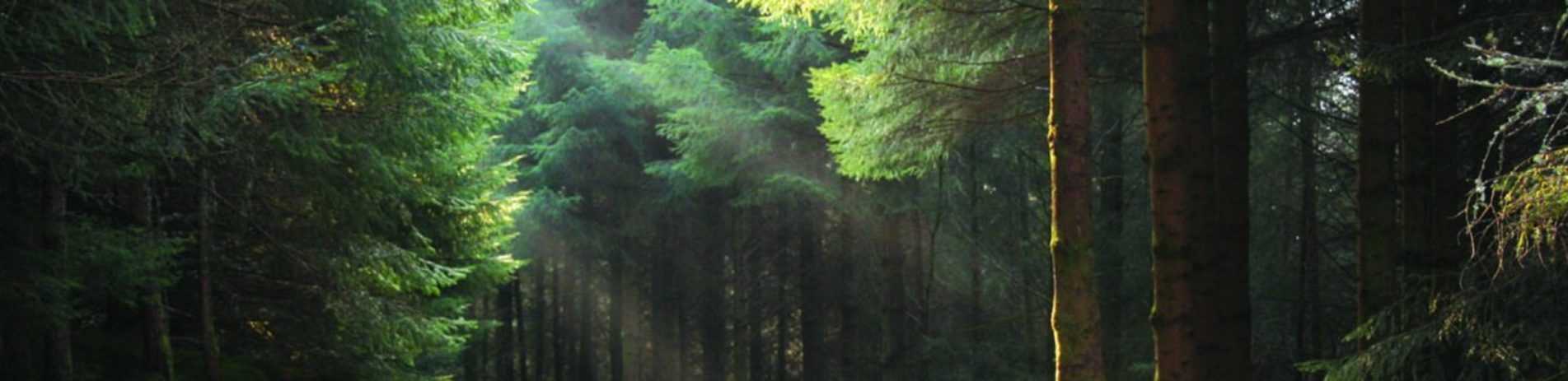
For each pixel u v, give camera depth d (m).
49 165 7.25
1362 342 8.06
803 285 24.64
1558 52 6.86
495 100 12.60
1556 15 6.56
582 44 24.88
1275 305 15.65
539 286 33.12
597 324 33.50
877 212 19.08
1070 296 7.48
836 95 10.69
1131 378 15.99
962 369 19.94
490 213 13.56
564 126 24.56
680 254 27.81
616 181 25.44
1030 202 22.52
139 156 7.53
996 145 18.19
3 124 6.41
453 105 9.98
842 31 17.53
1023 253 20.19
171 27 7.32
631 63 20.03
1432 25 7.80
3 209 7.72
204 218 10.66
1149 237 16.55
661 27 22.64
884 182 18.45
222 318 12.15
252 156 8.85
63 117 6.44
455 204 12.81
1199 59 8.70
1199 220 8.48
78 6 6.31
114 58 7.07
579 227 24.83
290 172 9.37
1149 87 7.93
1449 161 7.82
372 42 8.36
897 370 19.36
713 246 27.25
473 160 13.30
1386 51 7.37
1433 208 7.81
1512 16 6.77
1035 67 10.34
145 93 6.74
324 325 11.97
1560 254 6.06
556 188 25.58
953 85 10.24
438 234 13.26
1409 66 7.45
